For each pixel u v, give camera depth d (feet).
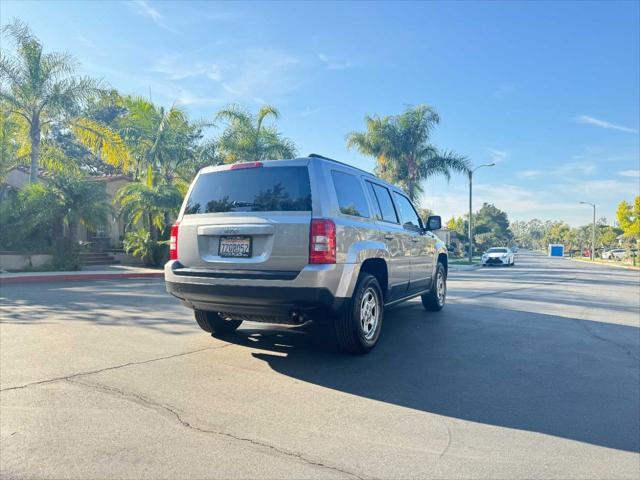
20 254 57.98
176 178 86.12
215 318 20.57
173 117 82.12
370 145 106.52
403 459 10.09
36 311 28.19
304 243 15.69
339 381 15.24
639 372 16.80
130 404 12.95
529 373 16.47
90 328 23.09
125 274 55.93
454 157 107.76
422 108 106.22
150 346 19.45
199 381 14.98
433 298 28.73
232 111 87.40
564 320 27.58
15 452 10.16
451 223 278.87
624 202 175.01
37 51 67.31
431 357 18.37
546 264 144.77
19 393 13.69
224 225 16.83
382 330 23.52
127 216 72.59
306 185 16.46
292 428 11.57
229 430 11.39
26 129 71.36
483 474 9.51
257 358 17.78
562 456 10.34
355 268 17.06
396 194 23.85
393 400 13.62
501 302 35.22
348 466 9.76
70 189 60.44
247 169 17.57
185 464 9.74
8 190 75.77
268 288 15.76
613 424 12.12
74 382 14.71
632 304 36.35
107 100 72.54
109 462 9.78
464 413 12.73
